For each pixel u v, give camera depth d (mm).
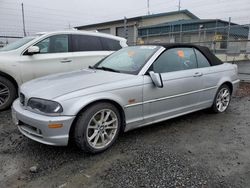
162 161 2693
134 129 3551
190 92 3799
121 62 3725
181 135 3469
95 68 3838
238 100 5703
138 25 23531
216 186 2242
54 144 2609
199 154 2873
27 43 4883
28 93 2828
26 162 2670
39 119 2566
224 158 2779
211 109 4461
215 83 4254
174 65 3682
